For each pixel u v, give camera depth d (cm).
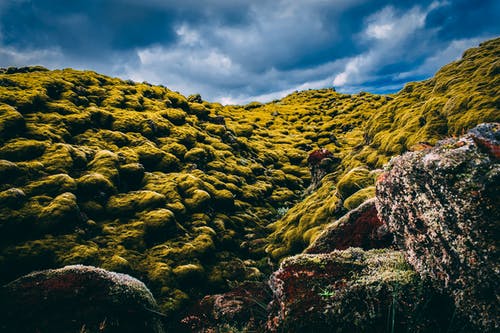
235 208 1617
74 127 1538
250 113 4516
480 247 321
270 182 2133
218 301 872
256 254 1297
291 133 3609
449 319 370
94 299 659
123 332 652
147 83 2633
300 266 509
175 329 812
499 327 303
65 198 1041
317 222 1166
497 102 991
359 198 965
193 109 2584
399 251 513
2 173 1044
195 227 1270
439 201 379
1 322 598
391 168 504
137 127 1789
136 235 1092
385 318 391
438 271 393
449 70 1477
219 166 1928
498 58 1232
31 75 1819
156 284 947
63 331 600
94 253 959
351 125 3803
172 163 1658
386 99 4412
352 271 468
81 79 2102
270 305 513
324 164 1741
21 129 1312
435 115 1202
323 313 416
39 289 659
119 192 1298
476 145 371
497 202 318
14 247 874
